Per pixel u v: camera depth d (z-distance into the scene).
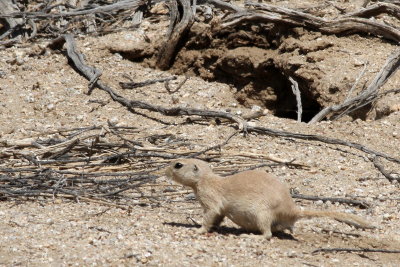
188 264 7.85
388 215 10.15
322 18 17.94
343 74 16.52
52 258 8.02
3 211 9.89
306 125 14.81
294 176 11.95
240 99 18.67
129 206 10.20
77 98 16.58
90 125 15.00
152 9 20.91
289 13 18.08
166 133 14.26
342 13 19.16
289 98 18.53
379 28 17.53
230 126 14.77
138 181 11.40
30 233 8.89
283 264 7.99
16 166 11.88
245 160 12.56
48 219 9.41
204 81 18.69
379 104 15.38
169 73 18.86
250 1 19.45
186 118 15.38
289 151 13.33
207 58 19.08
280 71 18.03
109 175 11.27
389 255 8.54
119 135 13.27
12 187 10.92
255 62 18.31
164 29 19.62
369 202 10.70
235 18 18.80
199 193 8.89
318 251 8.49
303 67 17.16
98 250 8.27
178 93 17.36
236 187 8.73
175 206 10.40
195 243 8.57
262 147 13.52
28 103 16.36
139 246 8.38
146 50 19.19
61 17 20.98
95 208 10.16
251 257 8.18
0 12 20.97
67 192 10.56
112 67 18.31
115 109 16.02
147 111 15.84
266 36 18.78
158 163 12.28
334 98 16.25
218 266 7.85
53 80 17.47
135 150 12.32
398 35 17.39
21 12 20.56
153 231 9.04
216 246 8.51
